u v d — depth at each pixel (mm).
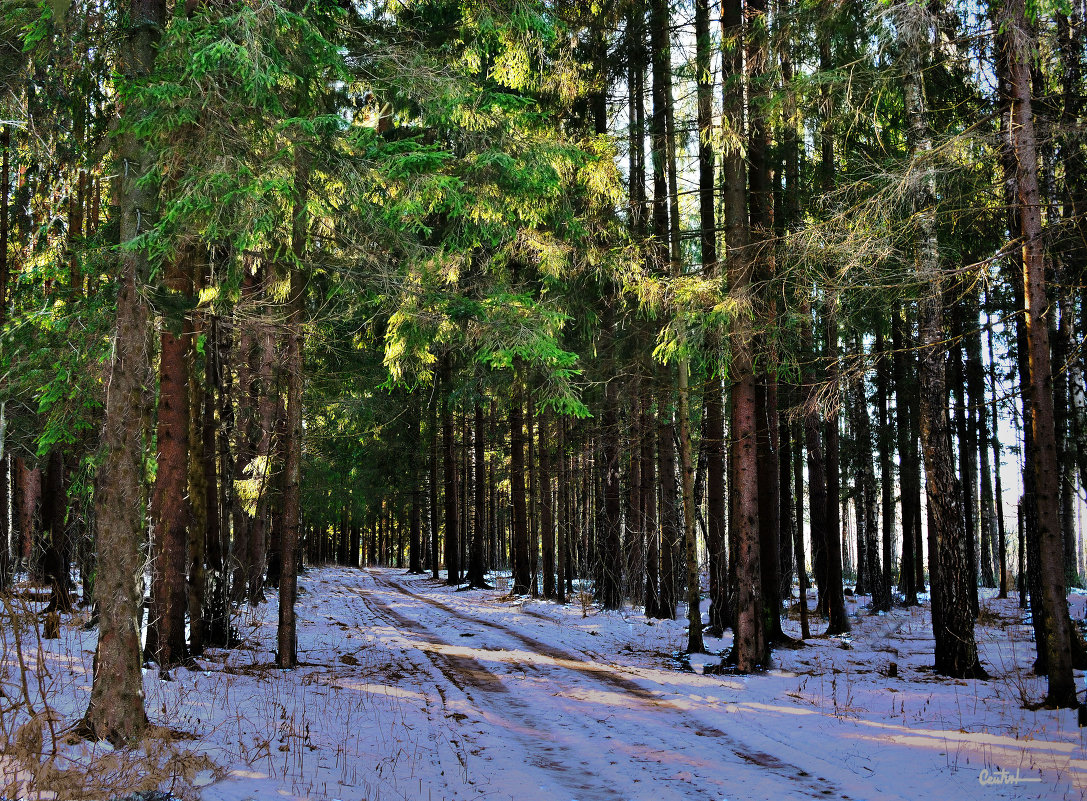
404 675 11445
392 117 12078
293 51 7785
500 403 27125
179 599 10758
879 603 21641
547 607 22562
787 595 24266
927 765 6824
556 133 13938
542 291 13828
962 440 21000
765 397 14992
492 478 37281
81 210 14844
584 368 16531
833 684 10164
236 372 17641
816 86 9852
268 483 18406
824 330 14242
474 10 10766
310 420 25078
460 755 7277
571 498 30609
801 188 14617
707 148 14938
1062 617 8891
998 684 10586
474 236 10906
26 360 10219
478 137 9914
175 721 7621
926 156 8555
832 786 6379
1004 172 9695
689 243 16859
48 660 9625
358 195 8758
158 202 7949
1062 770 6434
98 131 9797
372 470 33125
